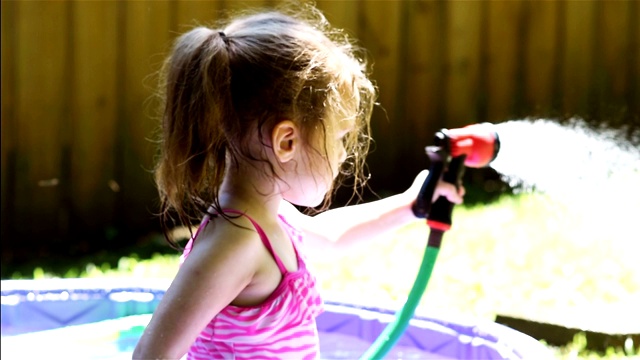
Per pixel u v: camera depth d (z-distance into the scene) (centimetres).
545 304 382
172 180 202
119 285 349
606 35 657
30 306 342
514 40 657
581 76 658
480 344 274
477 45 655
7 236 568
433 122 655
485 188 633
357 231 241
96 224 582
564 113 657
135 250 542
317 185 201
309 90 197
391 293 405
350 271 447
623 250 458
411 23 649
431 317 295
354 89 210
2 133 566
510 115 658
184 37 206
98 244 571
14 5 564
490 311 371
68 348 311
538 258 453
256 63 196
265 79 195
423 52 652
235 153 199
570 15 656
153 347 179
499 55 657
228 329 194
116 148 582
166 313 181
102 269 496
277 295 196
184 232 565
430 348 290
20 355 304
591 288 401
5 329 340
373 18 643
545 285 410
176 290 183
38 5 566
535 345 250
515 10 655
